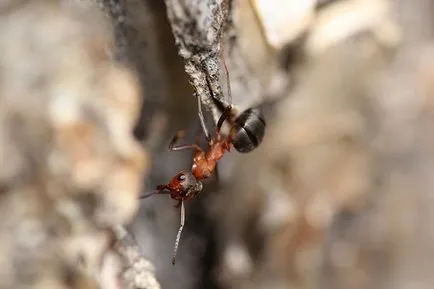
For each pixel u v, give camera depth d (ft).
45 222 0.19
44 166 0.19
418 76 0.29
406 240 0.29
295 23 0.23
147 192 0.24
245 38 0.22
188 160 0.25
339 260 0.28
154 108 0.23
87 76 0.20
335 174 0.27
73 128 0.19
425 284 0.29
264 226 0.27
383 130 0.28
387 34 0.28
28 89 0.19
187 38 0.21
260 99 0.24
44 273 0.19
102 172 0.19
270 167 0.27
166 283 0.25
